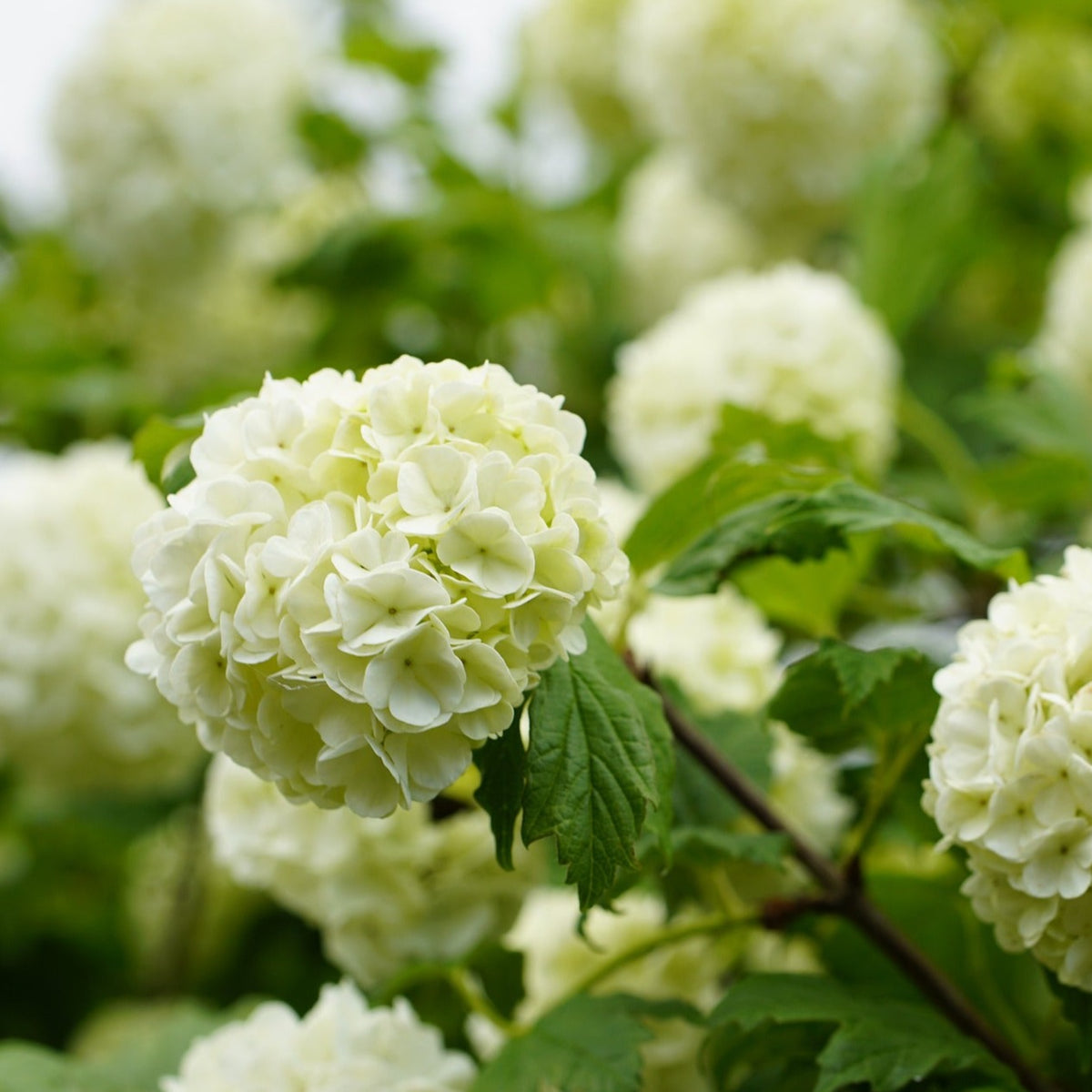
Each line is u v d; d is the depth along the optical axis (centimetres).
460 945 74
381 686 60
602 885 61
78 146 130
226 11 133
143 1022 101
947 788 62
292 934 112
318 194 148
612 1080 66
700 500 69
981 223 127
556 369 131
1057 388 90
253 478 61
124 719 94
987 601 89
